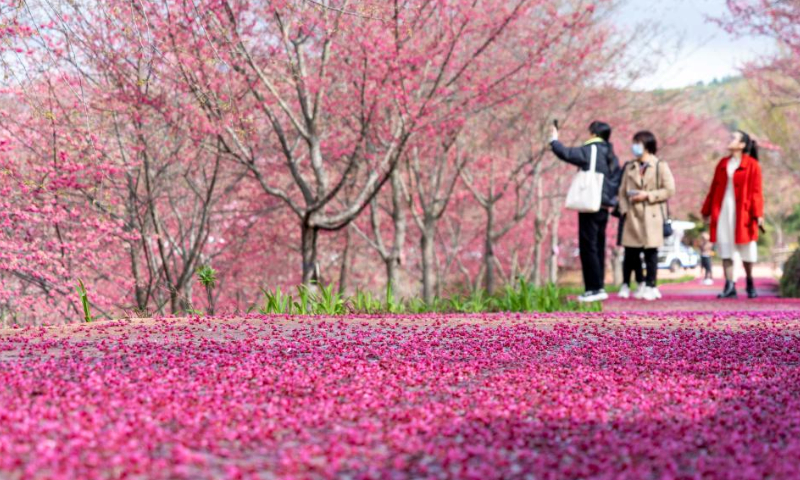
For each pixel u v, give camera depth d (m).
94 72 14.67
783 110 31.17
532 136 22.05
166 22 12.73
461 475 2.93
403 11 13.34
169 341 6.09
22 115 14.23
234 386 4.36
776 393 4.45
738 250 13.58
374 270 29.83
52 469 2.87
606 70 20.28
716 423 3.76
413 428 3.57
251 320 7.82
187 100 14.31
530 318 8.57
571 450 3.29
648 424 3.73
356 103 15.49
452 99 15.96
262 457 3.21
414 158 19.33
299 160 18.86
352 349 5.80
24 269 13.03
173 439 3.34
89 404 3.89
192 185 16.94
